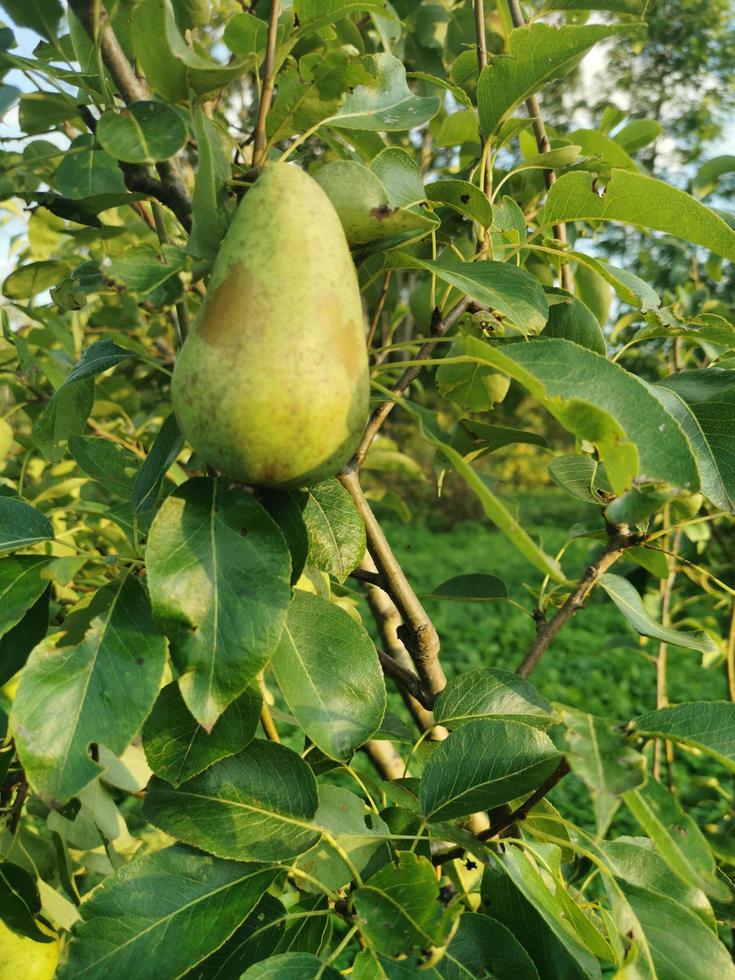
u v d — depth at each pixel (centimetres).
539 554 97
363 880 136
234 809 134
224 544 117
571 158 173
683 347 388
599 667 957
